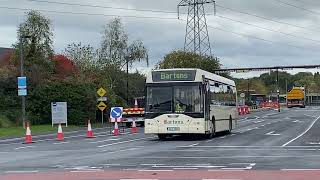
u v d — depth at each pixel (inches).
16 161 861.2
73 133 1902.1
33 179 617.9
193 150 994.1
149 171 669.9
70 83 2559.1
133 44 3427.7
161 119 1282.0
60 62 2827.3
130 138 1451.8
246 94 6176.2
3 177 642.2
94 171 684.1
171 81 1288.1
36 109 2479.1
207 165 729.0
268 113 3656.5
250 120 2586.1
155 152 966.4
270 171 652.1
